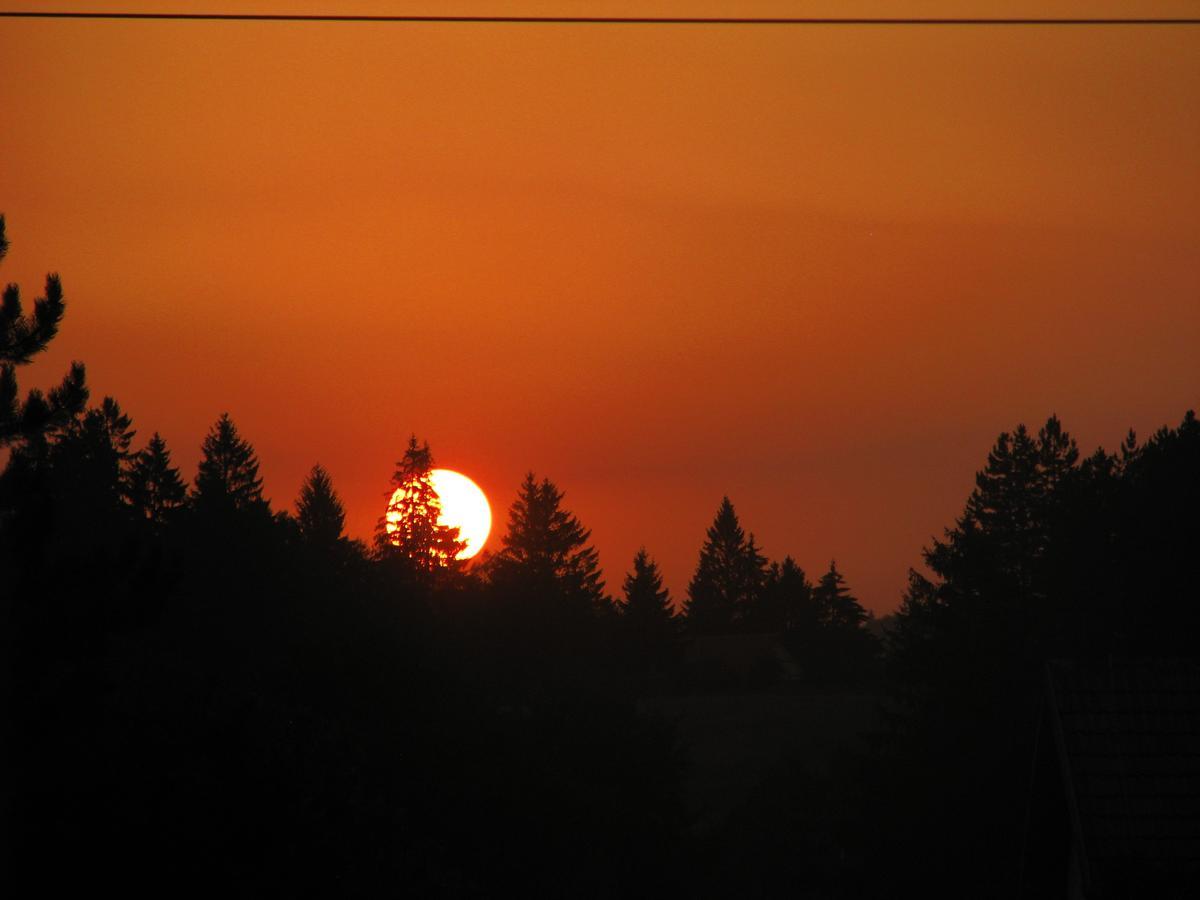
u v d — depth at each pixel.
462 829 107.44
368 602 148.88
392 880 70.50
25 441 67.75
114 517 173.75
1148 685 60.78
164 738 63.88
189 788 59.50
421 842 83.38
